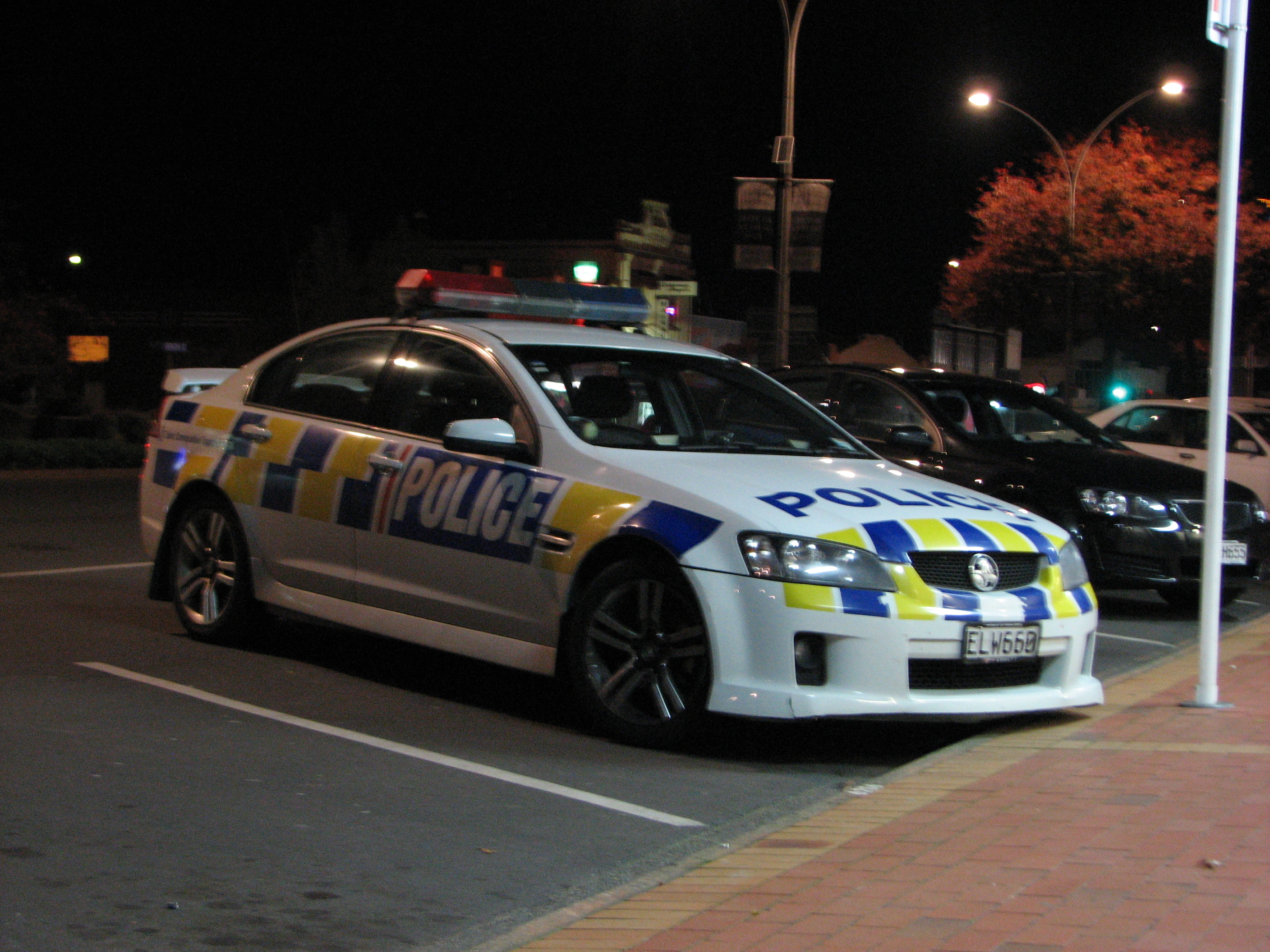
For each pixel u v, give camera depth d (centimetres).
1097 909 388
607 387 679
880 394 1053
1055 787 528
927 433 1023
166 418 836
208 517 794
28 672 716
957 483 991
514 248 4247
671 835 496
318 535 725
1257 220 3844
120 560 1179
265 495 754
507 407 673
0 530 1409
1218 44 646
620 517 605
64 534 1386
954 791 528
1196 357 4597
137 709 645
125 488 2097
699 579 577
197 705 658
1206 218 3756
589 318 806
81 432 2975
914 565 592
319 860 459
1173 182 3788
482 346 695
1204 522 678
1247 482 1348
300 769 562
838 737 646
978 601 597
